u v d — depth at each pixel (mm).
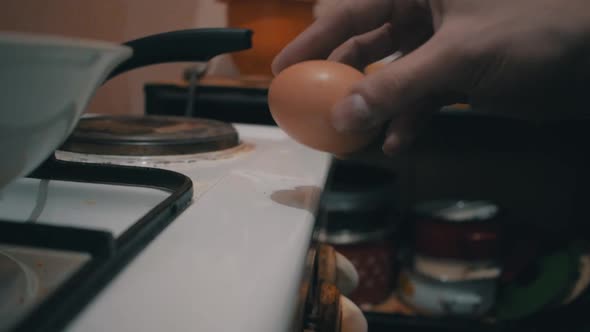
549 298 708
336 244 708
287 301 173
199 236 215
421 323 713
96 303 165
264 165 345
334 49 363
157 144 342
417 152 934
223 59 809
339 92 260
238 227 227
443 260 721
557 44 248
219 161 350
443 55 250
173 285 177
